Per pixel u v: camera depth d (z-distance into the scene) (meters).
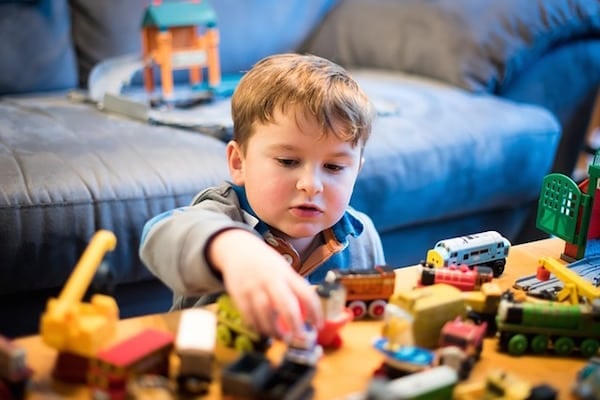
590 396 0.53
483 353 0.61
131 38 1.72
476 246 0.74
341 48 1.92
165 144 1.21
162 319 0.64
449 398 0.52
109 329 0.54
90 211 1.05
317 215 0.77
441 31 1.71
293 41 1.93
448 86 1.66
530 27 1.66
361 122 0.79
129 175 1.10
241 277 0.58
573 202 0.78
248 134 0.80
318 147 0.76
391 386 0.50
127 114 1.39
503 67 1.66
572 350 0.61
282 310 0.55
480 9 1.69
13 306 1.08
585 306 0.61
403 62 1.78
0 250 1.01
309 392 0.52
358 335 0.63
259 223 0.81
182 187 1.12
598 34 1.77
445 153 1.39
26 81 1.61
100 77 1.52
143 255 0.72
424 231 1.46
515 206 1.57
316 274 0.85
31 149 1.13
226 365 0.53
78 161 1.10
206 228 0.65
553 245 0.84
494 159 1.46
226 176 1.16
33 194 1.02
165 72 1.48
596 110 2.18
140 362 0.52
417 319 0.59
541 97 1.72
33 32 1.62
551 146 1.55
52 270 1.05
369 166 1.29
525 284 0.72
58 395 0.52
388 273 0.65
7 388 0.51
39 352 0.57
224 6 1.81
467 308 0.63
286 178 0.77
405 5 1.81
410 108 1.50
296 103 0.76
